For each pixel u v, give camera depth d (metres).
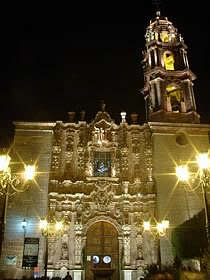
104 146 39.12
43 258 32.88
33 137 38.94
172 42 48.22
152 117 42.34
